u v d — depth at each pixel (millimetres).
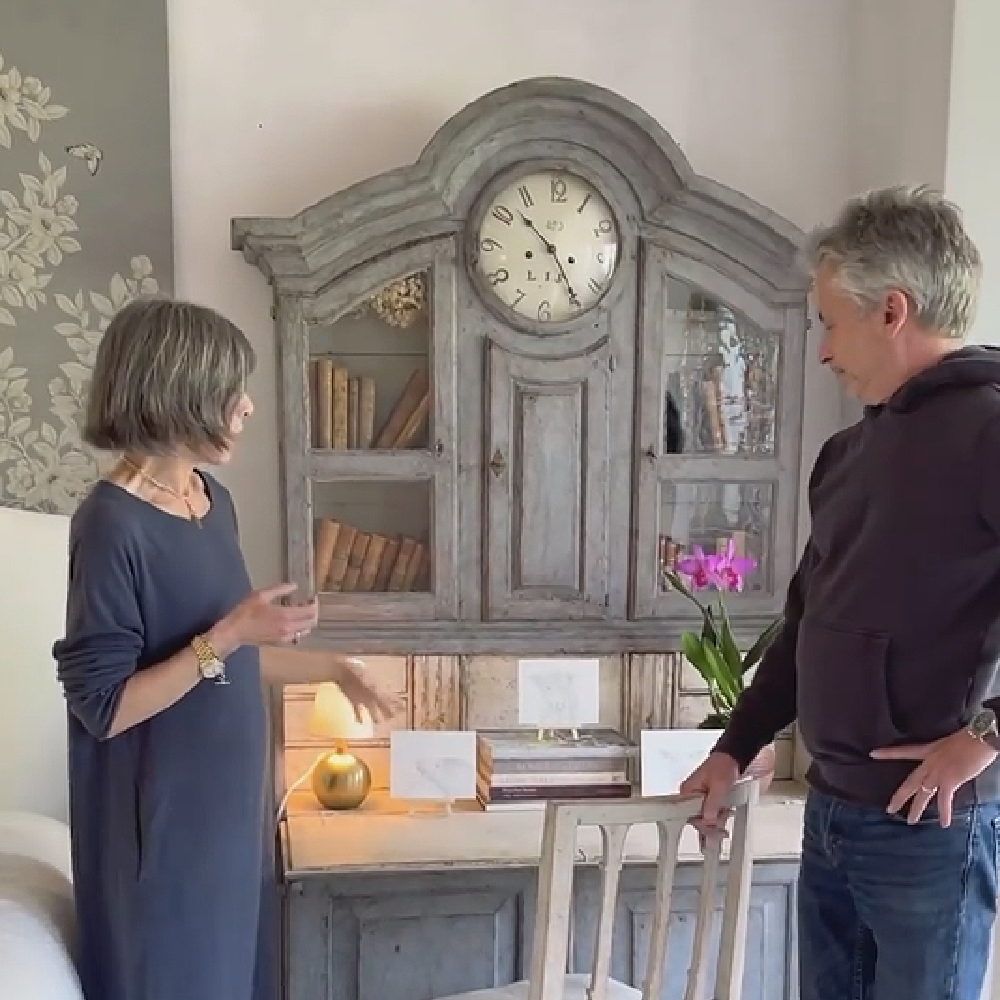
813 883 1615
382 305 2340
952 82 2273
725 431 2473
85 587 1470
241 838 1586
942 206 1458
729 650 2330
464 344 2350
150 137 2404
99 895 1536
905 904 1459
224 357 1512
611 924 1584
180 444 1519
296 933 2088
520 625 2416
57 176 2381
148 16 2381
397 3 2469
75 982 1491
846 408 2658
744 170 2625
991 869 1457
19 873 1691
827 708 1522
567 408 2387
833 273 1477
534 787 2357
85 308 2414
